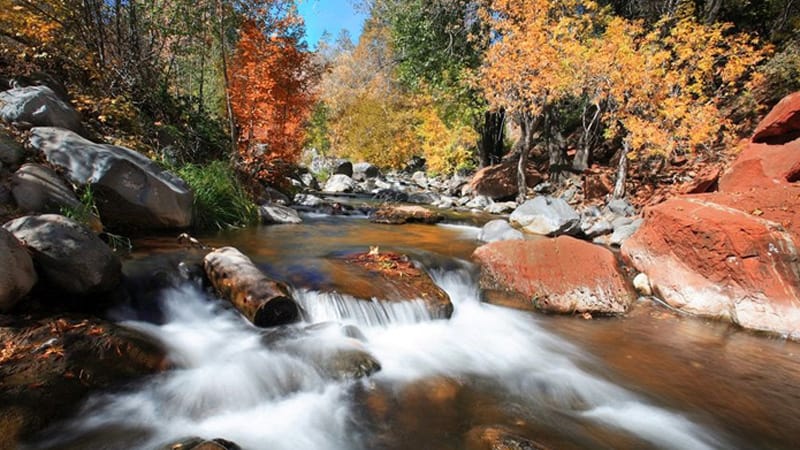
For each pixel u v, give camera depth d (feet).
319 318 15.79
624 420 12.05
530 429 11.16
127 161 19.86
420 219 36.55
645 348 16.85
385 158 85.71
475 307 20.03
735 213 20.11
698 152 42.68
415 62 59.67
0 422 8.57
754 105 44.34
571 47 37.76
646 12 55.21
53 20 27.12
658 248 22.54
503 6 40.55
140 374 11.24
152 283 15.17
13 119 19.21
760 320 18.28
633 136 36.22
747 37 39.19
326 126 90.07
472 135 60.75
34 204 15.49
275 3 30.94
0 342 10.17
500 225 29.55
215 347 13.37
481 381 13.70
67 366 10.24
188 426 10.29
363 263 20.81
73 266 12.43
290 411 11.25
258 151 33.83
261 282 15.12
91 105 26.43
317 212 37.24
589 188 44.93
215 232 25.27
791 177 23.95
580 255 22.11
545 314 19.85
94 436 9.43
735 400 13.37
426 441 10.32
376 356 14.21
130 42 32.30
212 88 43.21
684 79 35.96
